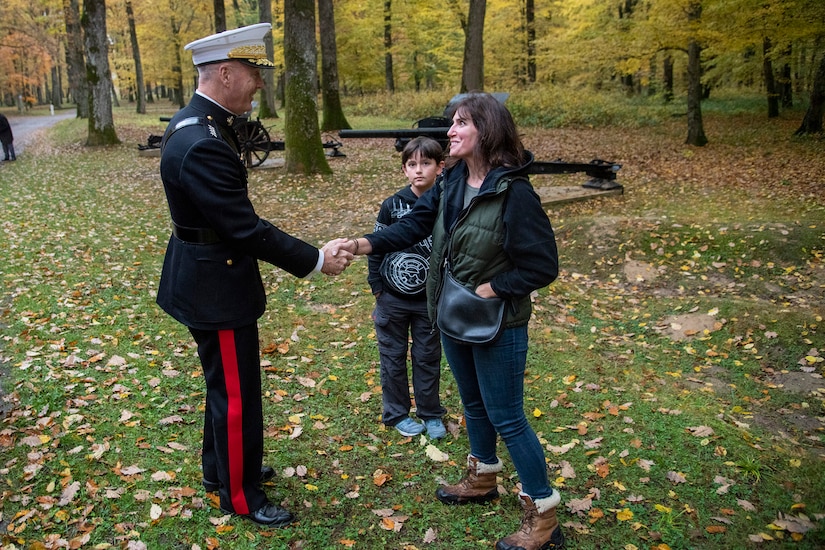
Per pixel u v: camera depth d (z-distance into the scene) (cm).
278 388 394
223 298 243
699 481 302
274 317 521
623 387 409
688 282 616
